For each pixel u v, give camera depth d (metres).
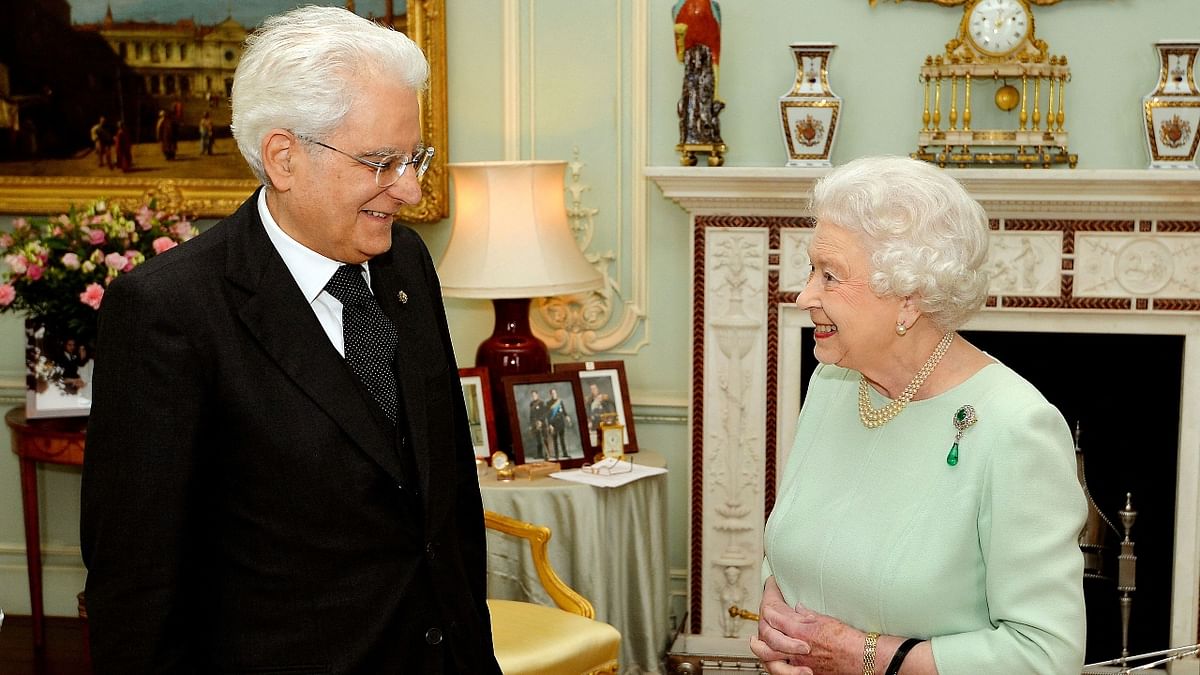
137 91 4.06
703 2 3.71
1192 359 3.69
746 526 3.94
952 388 1.73
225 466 1.64
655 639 3.64
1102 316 3.68
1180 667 3.83
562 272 3.59
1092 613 3.98
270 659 1.66
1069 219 3.63
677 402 4.09
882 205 1.67
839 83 3.87
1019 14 3.70
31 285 3.42
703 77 3.72
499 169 3.55
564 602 3.07
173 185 4.09
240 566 1.66
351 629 1.67
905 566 1.67
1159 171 3.43
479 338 4.23
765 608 1.86
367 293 1.78
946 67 3.72
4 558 4.43
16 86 4.09
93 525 1.59
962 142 3.71
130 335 1.58
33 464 3.89
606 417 3.76
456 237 3.65
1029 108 3.80
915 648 1.66
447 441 1.85
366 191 1.61
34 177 4.13
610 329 4.12
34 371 3.68
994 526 1.61
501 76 4.05
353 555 1.67
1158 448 3.86
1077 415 3.92
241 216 1.72
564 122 4.04
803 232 3.77
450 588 1.79
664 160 4.02
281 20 1.63
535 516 3.42
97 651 1.61
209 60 4.02
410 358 1.80
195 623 1.69
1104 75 3.73
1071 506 1.60
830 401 1.93
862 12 3.83
